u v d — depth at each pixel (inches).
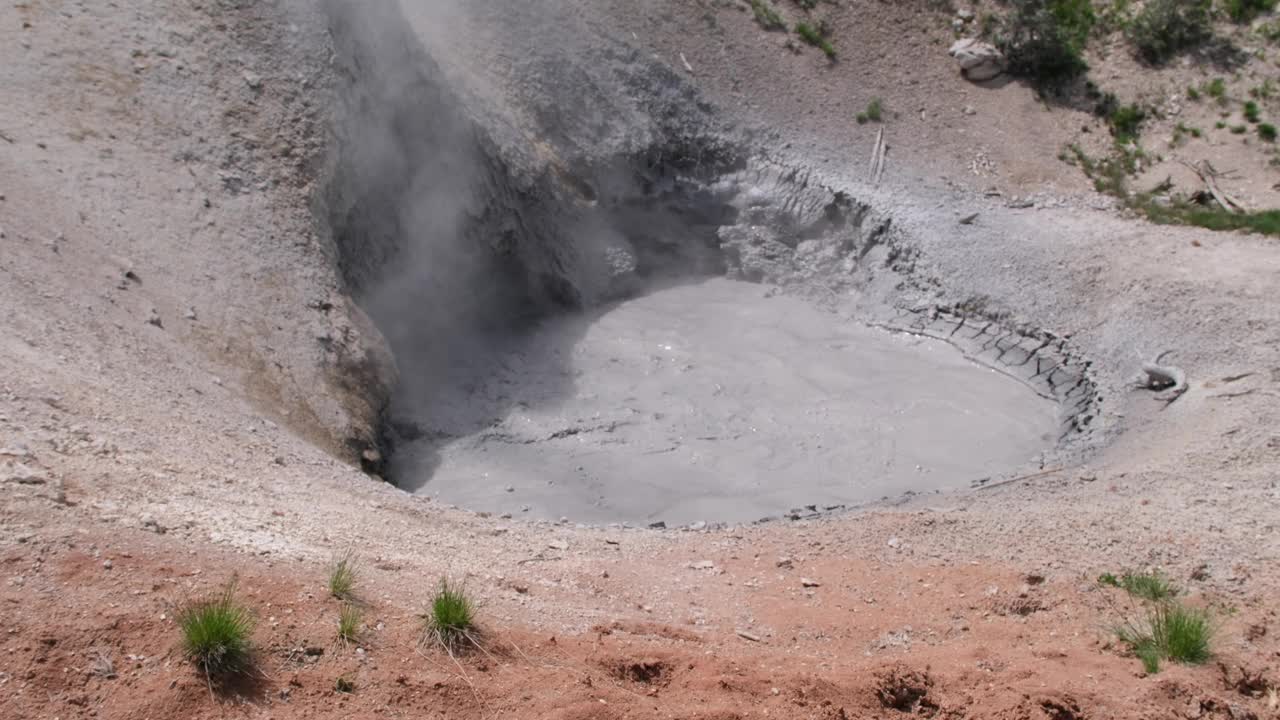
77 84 563.5
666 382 673.6
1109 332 706.2
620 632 288.7
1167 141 890.7
